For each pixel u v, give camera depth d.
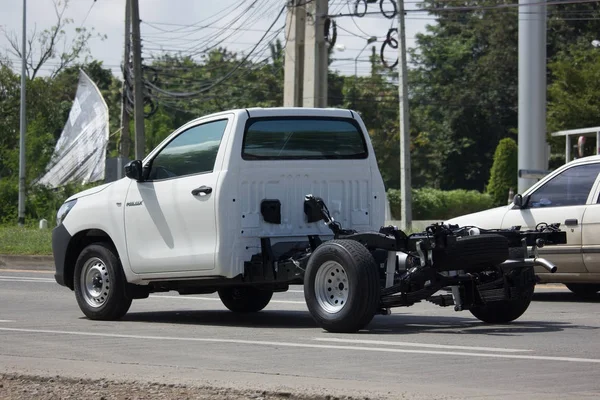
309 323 19.47
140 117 56.53
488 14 136.00
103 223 20.30
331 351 14.80
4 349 15.55
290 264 17.83
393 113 140.38
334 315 16.80
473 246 16.83
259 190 18.38
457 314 20.58
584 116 88.44
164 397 11.09
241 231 18.12
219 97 135.00
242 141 18.22
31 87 99.06
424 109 140.00
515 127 134.88
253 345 15.69
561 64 90.94
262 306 21.70
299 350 14.98
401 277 17.08
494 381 11.91
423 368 13.01
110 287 20.09
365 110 139.12
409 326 18.19
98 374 12.65
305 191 18.78
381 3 57.72
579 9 121.56
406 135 58.59
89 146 87.38
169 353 14.89
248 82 133.75
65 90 133.62
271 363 13.68
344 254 16.59
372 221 19.44
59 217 21.34
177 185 18.92
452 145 136.50
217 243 18.12
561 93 90.44
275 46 134.75
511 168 110.00
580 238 23.27
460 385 11.61
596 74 89.44
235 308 21.84
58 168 87.69
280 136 18.62
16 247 43.62
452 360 13.73
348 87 139.62
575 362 13.46
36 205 78.56
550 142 91.44
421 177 140.38
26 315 21.52
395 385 11.54
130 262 19.80
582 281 23.48
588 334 16.77
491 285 17.84
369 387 11.38
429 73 140.12
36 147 84.44
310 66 46.88
